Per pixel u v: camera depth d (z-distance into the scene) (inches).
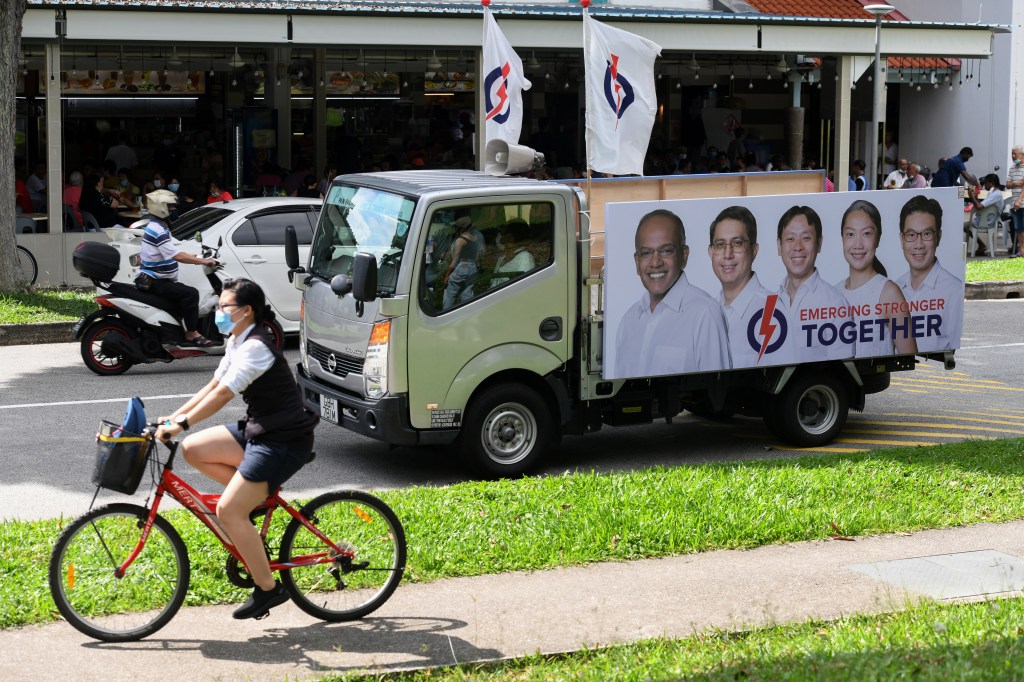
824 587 282.0
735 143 1154.7
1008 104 1193.4
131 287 532.4
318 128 1009.5
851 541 319.6
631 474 370.3
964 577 288.8
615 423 404.8
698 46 906.1
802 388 429.1
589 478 361.4
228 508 240.8
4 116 697.6
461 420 379.9
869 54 962.1
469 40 831.7
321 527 256.8
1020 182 1029.2
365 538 260.8
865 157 1267.2
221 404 239.0
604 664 233.5
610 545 304.7
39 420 455.5
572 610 266.2
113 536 247.6
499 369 382.6
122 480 240.8
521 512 326.3
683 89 1186.6
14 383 522.6
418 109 1035.3
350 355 386.6
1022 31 1187.3
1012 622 247.1
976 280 864.9
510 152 423.8
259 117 982.4
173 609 248.4
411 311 370.9
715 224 400.2
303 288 417.7
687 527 315.9
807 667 219.9
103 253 528.1
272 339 244.4
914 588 280.4
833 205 416.8
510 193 380.8
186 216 620.7
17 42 698.2
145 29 760.3
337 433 451.8
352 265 393.1
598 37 438.9
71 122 941.2
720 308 404.5
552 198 385.7
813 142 1240.2
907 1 1264.8
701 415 489.1
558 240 387.2
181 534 298.7
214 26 773.3
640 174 450.3
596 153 440.1
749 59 1104.8
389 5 831.7
